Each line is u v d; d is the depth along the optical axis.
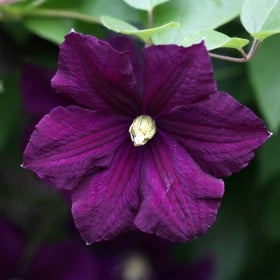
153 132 0.42
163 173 0.42
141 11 0.45
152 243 0.61
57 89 0.41
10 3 0.47
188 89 0.40
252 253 0.61
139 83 0.46
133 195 0.42
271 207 0.59
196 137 0.41
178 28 0.44
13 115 0.55
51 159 0.41
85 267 0.58
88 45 0.40
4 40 0.54
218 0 0.44
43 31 0.48
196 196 0.41
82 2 0.47
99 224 0.42
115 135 0.43
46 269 0.59
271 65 0.47
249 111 0.40
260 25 0.42
